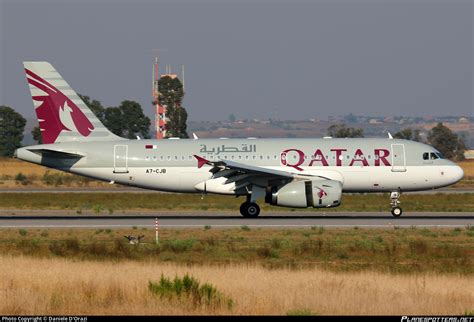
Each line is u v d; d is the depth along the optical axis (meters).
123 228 155.50
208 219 172.75
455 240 135.88
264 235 142.62
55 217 180.38
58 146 183.00
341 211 195.12
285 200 171.50
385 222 164.62
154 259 114.69
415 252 121.56
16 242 135.00
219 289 82.31
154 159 181.62
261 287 83.12
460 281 90.62
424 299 78.81
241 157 179.62
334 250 123.69
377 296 79.25
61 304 75.88
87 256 117.12
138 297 78.50
